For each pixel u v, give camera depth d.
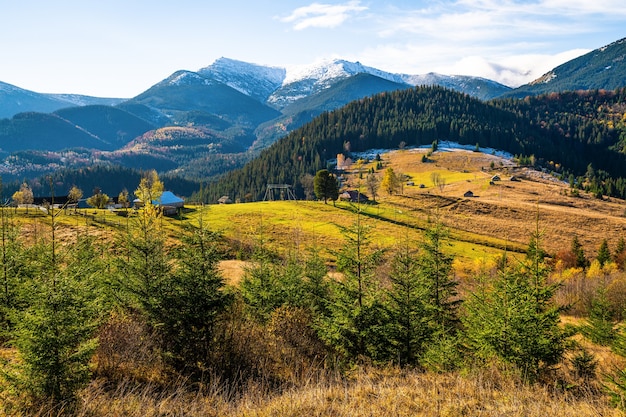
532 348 11.60
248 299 18.08
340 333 13.78
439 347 13.30
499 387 10.31
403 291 14.29
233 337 12.75
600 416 8.53
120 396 8.91
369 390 9.61
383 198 120.75
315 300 18.56
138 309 12.54
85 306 9.35
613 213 109.94
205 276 12.12
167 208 80.19
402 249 16.50
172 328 11.87
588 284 42.94
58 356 8.17
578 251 65.62
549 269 14.27
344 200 110.50
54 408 7.97
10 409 7.70
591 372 13.59
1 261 13.64
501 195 122.81
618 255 67.12
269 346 13.76
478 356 12.98
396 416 7.98
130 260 13.77
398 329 13.64
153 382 10.73
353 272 14.70
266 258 20.75
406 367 12.98
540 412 8.23
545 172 182.38
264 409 8.44
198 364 11.59
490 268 39.88
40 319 8.12
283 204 103.69
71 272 12.45
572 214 100.31
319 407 8.34
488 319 13.01
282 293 18.23
